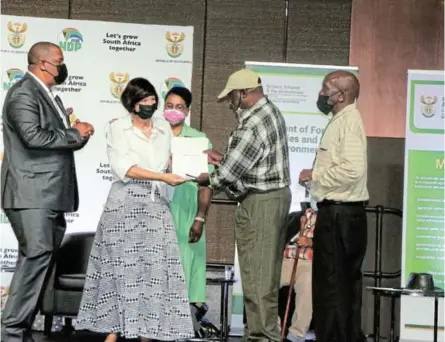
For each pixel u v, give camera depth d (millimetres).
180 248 5863
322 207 5098
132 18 7160
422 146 6590
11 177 5301
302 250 6219
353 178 4941
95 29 6883
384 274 7031
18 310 5250
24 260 5270
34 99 5270
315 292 5125
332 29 7219
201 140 5188
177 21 7184
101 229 5016
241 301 6629
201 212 5824
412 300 6258
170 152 5160
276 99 6715
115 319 4988
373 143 7156
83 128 5363
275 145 5105
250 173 5086
